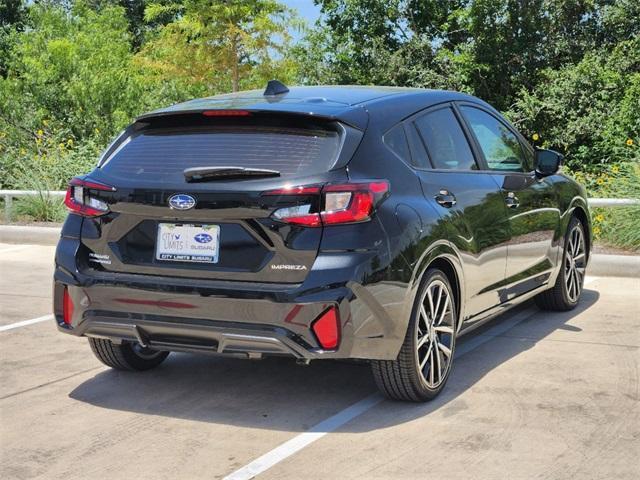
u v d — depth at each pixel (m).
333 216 4.21
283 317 4.20
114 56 23.38
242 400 4.95
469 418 4.54
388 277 4.31
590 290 8.05
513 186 5.82
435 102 5.37
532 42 26.53
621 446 4.11
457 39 28.69
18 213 13.30
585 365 5.53
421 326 4.73
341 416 4.62
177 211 4.40
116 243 4.64
